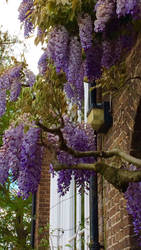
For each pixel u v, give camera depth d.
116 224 4.14
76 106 2.87
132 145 3.89
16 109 2.65
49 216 9.15
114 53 2.88
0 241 10.52
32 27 3.17
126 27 2.83
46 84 2.51
